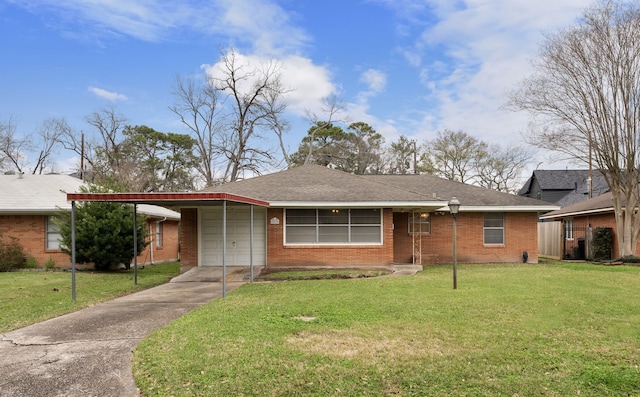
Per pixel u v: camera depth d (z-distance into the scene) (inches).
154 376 175.3
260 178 669.9
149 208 800.3
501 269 564.7
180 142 1550.2
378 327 246.4
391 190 605.0
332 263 578.9
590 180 1085.8
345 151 1582.2
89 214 602.5
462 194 724.0
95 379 175.5
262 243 586.6
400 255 686.5
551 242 847.1
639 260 607.5
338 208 584.4
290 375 174.6
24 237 655.1
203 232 581.9
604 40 622.5
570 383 167.6
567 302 313.9
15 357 204.7
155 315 296.8
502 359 192.9
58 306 330.6
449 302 314.0
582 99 650.8
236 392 159.8
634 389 162.7
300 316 277.0
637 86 619.2
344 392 159.6
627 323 254.1
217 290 410.3
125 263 626.8
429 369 181.0
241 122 1350.9
